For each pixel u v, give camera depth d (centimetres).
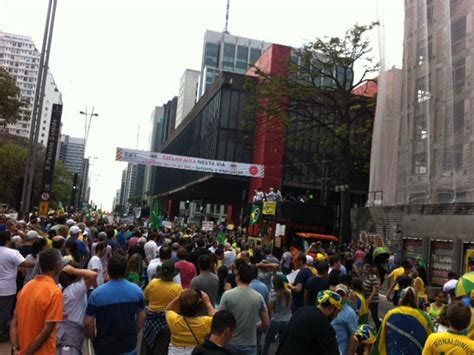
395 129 2870
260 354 878
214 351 379
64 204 10625
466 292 663
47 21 2803
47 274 488
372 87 4756
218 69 14750
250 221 2844
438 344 450
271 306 788
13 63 10325
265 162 4978
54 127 2950
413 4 2714
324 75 3409
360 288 778
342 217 3192
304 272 945
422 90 2573
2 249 791
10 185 6538
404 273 1109
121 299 527
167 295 645
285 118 3438
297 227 2356
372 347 600
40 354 463
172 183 8175
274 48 4825
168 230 2367
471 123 2156
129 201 15762
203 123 6269
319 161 4856
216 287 740
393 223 2620
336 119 3828
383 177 2922
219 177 5197
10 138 8275
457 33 2384
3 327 824
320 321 470
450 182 2253
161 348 635
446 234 2022
